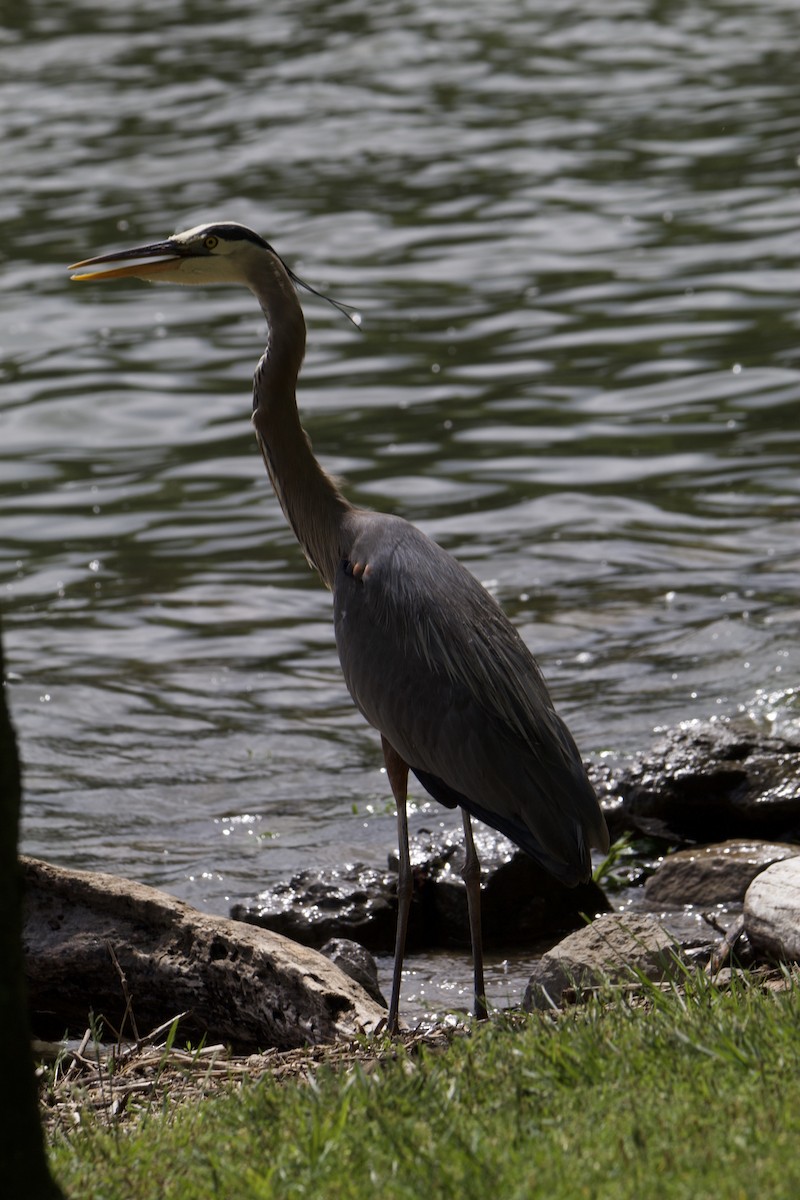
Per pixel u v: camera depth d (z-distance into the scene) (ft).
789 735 40.27
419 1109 19.20
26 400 78.84
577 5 181.47
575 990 24.76
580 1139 17.61
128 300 96.78
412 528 30.58
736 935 28.45
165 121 135.44
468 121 131.75
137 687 49.26
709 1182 16.25
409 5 184.55
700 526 59.72
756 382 75.61
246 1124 19.61
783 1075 18.81
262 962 28.78
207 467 70.03
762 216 102.12
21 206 111.24
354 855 37.96
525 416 73.56
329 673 50.29
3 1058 15.94
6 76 156.15
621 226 102.37
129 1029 30.83
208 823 40.47
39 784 43.09
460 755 27.68
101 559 60.39
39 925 31.48
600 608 52.70
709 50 155.84
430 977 32.65
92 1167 19.15
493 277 94.32
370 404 76.43
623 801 38.83
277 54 160.35
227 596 56.54
